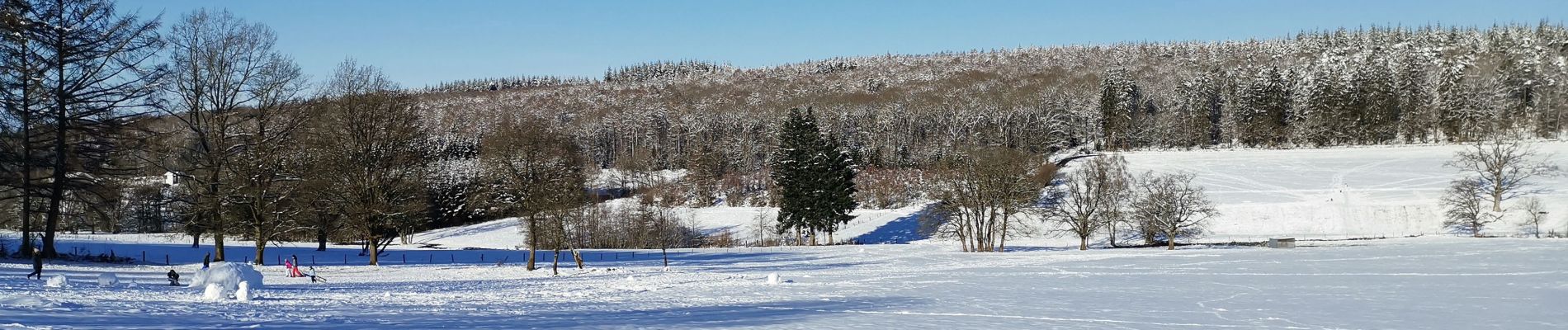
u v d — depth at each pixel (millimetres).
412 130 59188
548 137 88375
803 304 28172
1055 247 90625
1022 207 88188
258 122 51250
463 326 18734
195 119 50438
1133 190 107812
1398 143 158875
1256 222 100438
